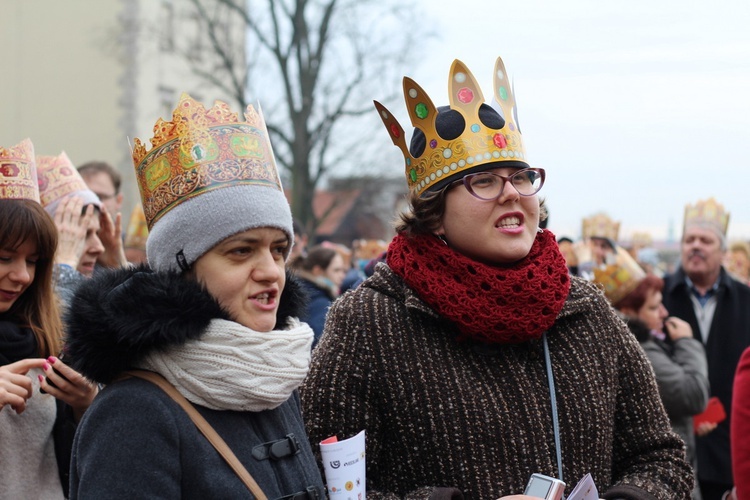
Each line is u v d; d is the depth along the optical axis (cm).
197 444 179
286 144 1980
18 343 261
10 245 261
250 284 191
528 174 239
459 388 225
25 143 284
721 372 528
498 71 246
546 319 228
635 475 235
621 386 244
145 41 2447
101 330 179
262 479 184
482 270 228
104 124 2555
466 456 221
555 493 201
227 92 2016
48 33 2603
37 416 257
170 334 177
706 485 507
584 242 547
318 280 545
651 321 471
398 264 239
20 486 249
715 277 545
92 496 170
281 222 193
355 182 2023
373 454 228
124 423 175
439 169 237
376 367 229
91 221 361
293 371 190
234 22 2258
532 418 225
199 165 190
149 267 199
